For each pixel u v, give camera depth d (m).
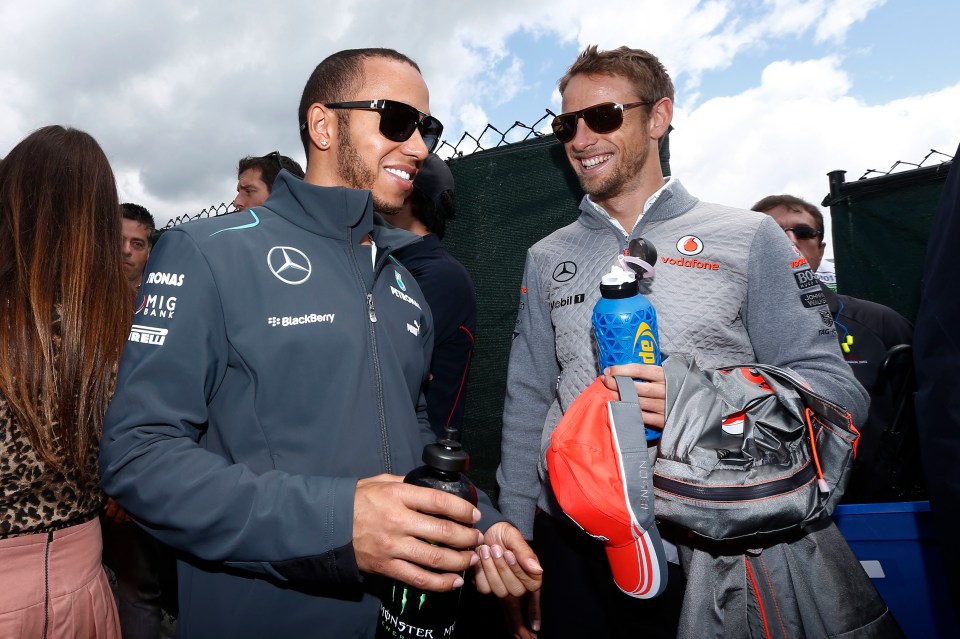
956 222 0.94
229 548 0.76
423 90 1.21
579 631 1.40
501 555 0.95
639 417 0.98
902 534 1.40
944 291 0.95
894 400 1.90
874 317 2.29
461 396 1.83
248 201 2.82
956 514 0.93
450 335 1.76
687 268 1.34
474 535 0.76
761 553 1.08
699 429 1.00
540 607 1.50
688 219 1.42
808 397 1.03
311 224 1.06
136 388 0.82
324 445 0.92
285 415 0.91
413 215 2.00
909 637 1.39
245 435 0.91
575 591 1.42
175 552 0.95
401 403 1.05
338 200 1.06
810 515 1.00
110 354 1.13
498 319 2.35
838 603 1.06
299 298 0.96
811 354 1.22
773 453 1.03
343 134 1.13
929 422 0.98
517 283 2.32
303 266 0.99
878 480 1.96
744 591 1.07
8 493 0.99
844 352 2.26
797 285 1.27
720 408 1.02
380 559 0.73
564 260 1.56
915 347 1.03
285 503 0.76
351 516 0.74
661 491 1.02
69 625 1.06
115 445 0.79
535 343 1.63
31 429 1.00
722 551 1.09
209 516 0.75
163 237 0.95
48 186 1.10
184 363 0.85
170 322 0.86
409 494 0.74
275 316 0.93
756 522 0.98
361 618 0.93
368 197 1.09
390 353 1.06
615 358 1.08
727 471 1.00
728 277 1.32
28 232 1.08
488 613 2.10
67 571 1.07
